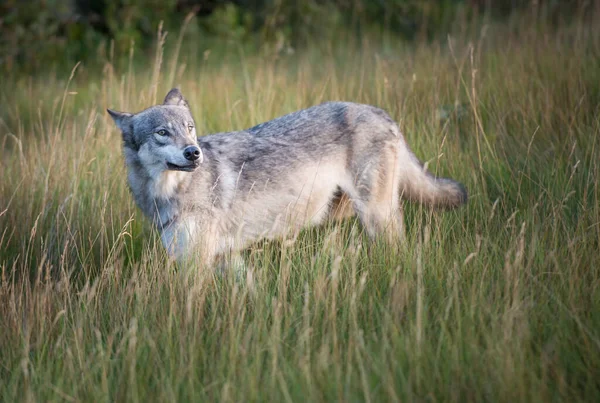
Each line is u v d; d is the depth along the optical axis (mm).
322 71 24703
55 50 30078
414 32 32719
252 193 13188
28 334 10633
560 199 13375
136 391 9430
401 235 13352
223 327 10656
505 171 14898
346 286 11219
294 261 12828
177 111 12805
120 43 30312
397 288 10812
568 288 10805
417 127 16875
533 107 16672
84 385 9922
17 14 30656
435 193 13984
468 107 17500
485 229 13008
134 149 12984
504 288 11031
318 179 13484
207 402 9328
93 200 14922
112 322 11453
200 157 12172
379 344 10039
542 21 25266
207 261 12656
